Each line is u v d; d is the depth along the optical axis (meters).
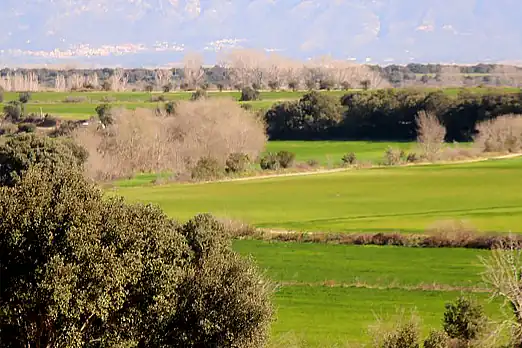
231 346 36.75
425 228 92.56
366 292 66.81
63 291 31.59
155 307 34.78
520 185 133.25
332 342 52.50
